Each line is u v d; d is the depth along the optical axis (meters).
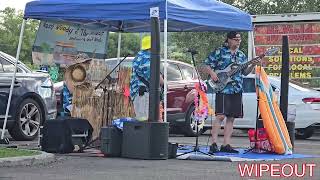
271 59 17.83
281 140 9.48
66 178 6.73
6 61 11.24
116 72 10.05
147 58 9.45
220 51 9.23
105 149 8.80
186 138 13.62
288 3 25.42
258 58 9.16
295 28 17.81
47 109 11.86
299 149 10.91
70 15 9.40
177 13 8.97
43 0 9.74
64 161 8.30
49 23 10.48
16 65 10.30
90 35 11.03
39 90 11.70
